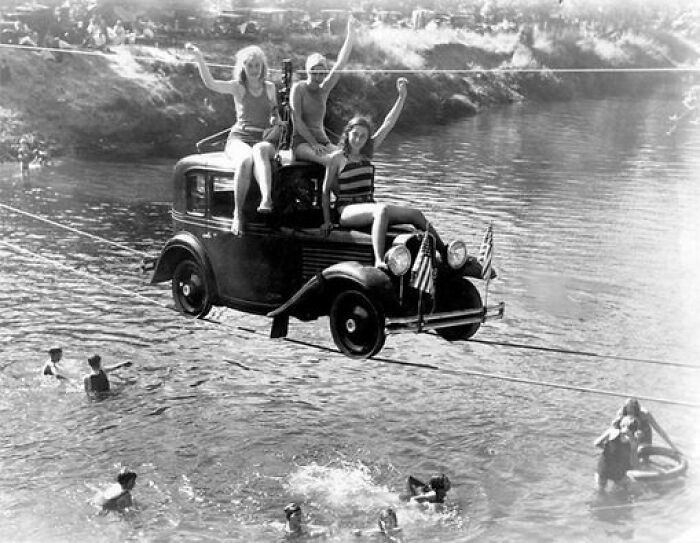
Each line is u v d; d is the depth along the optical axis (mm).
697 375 26047
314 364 26562
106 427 22406
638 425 20953
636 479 19703
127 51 57469
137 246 37625
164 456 21016
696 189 50094
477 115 69188
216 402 23844
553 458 21250
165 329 28828
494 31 73812
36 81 53344
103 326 28812
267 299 10406
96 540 17656
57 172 49781
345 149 10211
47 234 39062
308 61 10312
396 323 9266
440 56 69188
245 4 63625
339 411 23500
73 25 56469
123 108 54375
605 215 44344
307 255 10211
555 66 70625
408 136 63531
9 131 50844
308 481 20062
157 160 53406
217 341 28047
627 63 66125
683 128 66000
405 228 10133
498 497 19500
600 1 70375
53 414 22984
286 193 10281
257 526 18344
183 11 60375
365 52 64000
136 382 24906
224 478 20156
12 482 19688
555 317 30562
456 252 10086
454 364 26875
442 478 19109
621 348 28125
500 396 24594
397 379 25594
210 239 10703
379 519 18125
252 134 10477
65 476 20078
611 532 18016
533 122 68250
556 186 50812
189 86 57219
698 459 21188
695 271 35406
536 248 38500
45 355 26422
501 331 29484
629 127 67062
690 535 17562
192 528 18234
